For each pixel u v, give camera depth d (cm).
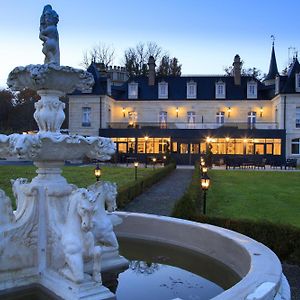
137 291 550
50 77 572
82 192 498
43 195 557
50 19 593
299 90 4366
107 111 4700
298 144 4412
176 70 7131
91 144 568
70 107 4622
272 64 5319
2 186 1933
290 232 812
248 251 542
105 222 594
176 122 4834
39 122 604
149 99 4928
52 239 535
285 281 480
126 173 2794
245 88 4941
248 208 1464
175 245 734
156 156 4375
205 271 635
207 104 4878
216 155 4419
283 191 1984
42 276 535
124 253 720
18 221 541
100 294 480
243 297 377
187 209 963
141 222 782
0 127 6266
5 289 514
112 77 6594
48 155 548
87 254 497
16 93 6875
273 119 4759
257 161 4062
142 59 7150
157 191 1984
